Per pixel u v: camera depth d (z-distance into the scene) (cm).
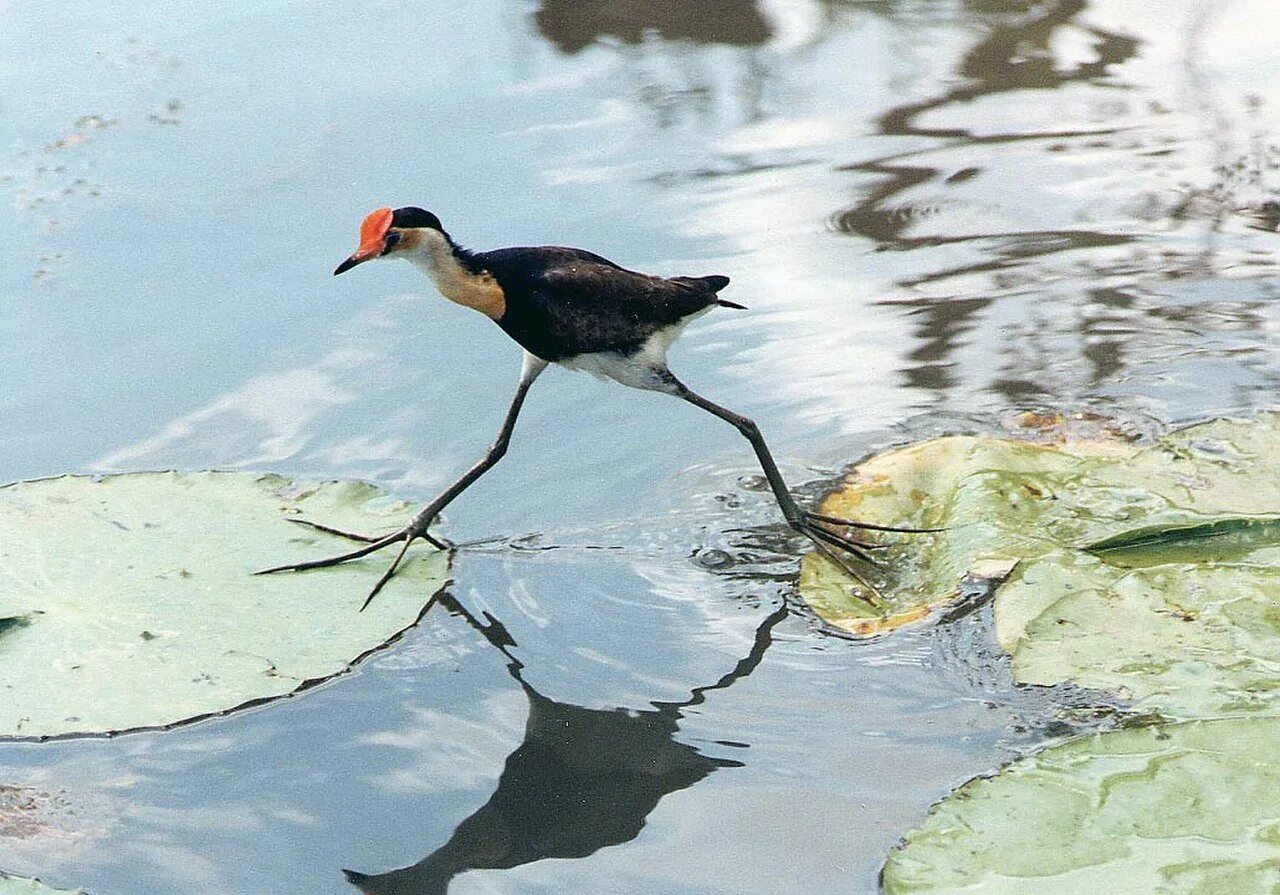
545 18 1550
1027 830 614
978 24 1524
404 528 882
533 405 1020
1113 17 1522
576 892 646
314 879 664
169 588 838
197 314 1105
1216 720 661
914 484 890
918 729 727
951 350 1049
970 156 1288
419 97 1389
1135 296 1095
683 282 884
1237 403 964
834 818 675
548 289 845
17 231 1203
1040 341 1052
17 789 722
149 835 692
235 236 1190
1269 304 1075
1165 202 1209
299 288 1133
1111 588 766
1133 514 823
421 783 719
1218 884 574
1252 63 1407
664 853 664
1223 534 809
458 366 1056
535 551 890
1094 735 663
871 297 1116
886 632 797
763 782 703
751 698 762
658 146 1311
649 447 977
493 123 1345
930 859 606
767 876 645
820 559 862
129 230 1201
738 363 1053
